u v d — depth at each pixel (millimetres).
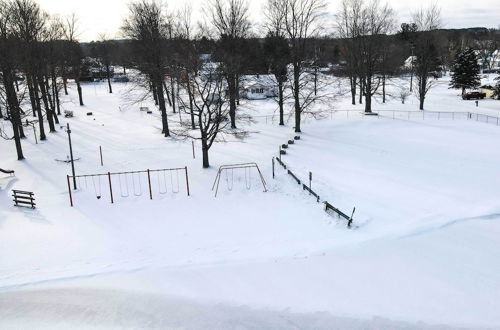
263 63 50688
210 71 38531
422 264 14742
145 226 19188
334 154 30188
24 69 41344
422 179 24094
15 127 30469
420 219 18516
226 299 13156
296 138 35156
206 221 19516
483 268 14320
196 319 12195
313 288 13547
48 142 36562
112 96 71688
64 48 55344
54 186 24734
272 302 12883
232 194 22688
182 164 27953
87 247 17234
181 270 15133
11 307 13039
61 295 13680
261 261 15547
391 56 65062
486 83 87500
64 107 60219
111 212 20859
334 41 67938
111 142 35688
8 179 26453
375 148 32000
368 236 17172
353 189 22562
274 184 23828
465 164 27141
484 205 19812
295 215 19703
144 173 26391
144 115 51875
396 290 13203
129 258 16234
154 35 38719
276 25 42281
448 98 66750
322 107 55594
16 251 16938
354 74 58031
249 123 41781
